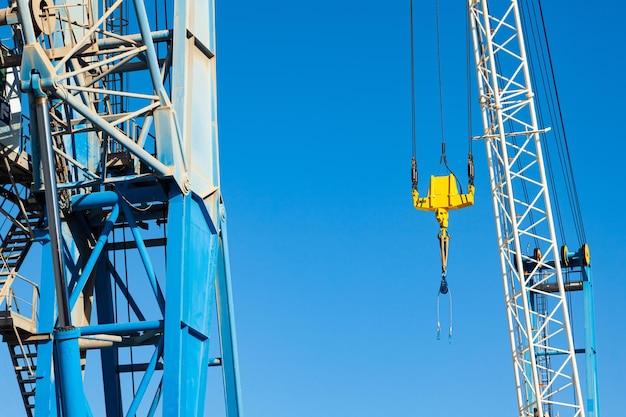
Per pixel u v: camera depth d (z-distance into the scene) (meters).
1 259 36.66
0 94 35.88
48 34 35.16
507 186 55.94
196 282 35.41
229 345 38.00
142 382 33.88
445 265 53.59
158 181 34.88
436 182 54.94
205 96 37.59
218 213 37.19
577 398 56.03
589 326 65.88
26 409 36.50
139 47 34.38
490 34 56.81
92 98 38.03
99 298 38.03
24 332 35.19
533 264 66.56
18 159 35.84
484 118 57.50
